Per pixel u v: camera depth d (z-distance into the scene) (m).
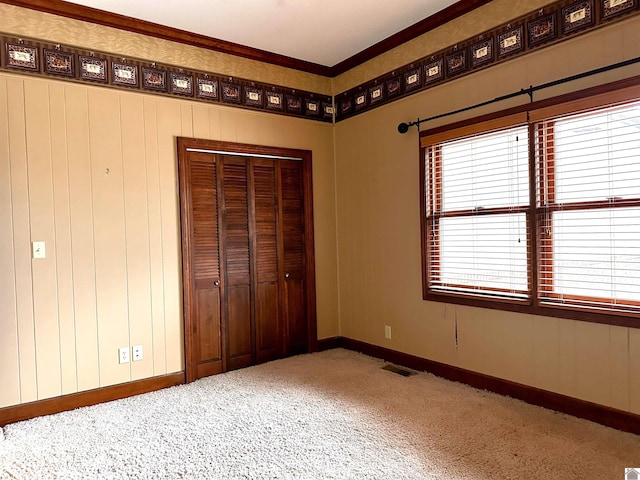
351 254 4.21
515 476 1.99
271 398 3.01
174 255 3.40
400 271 3.67
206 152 3.59
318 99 4.27
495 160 2.96
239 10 3.05
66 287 2.94
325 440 2.38
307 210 4.16
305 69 4.13
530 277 2.75
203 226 3.55
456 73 3.17
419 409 2.75
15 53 2.78
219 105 3.64
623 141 2.34
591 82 2.44
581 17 2.48
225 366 3.65
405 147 3.59
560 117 2.57
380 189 3.85
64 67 2.95
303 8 3.04
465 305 3.15
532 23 2.72
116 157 3.15
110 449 2.34
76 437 2.49
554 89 2.60
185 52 3.47
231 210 3.72
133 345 3.20
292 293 4.09
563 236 2.61
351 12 3.12
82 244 3.01
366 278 4.04
